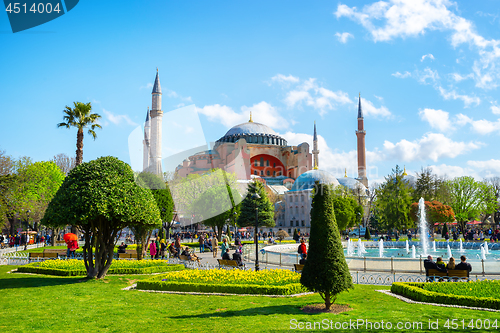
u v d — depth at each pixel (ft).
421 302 38.14
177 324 30.55
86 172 49.90
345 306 36.19
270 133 370.12
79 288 45.80
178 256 79.30
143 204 51.03
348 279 34.47
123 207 48.78
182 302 39.09
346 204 178.91
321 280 33.91
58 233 150.00
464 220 231.09
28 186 133.18
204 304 38.06
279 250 113.80
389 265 63.21
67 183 49.62
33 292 43.60
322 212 34.94
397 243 142.31
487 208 226.58
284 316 32.35
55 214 48.03
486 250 119.34
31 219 151.12
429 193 209.56
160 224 54.13
